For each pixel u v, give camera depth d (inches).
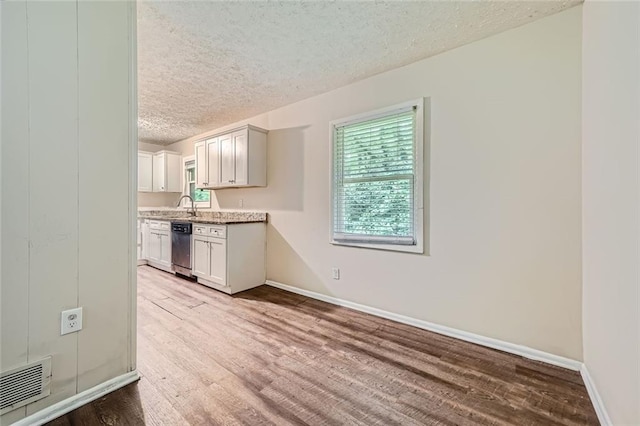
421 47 85.7
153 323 95.5
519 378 65.8
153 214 208.7
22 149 49.2
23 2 48.7
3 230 47.6
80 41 55.4
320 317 102.0
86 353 57.3
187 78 106.7
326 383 63.6
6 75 47.3
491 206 80.6
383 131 103.3
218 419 52.4
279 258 138.3
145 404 56.1
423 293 93.3
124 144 62.5
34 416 50.4
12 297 48.6
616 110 47.8
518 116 76.3
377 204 105.0
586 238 64.9
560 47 70.6
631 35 41.9
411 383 63.8
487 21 73.8
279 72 102.0
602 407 52.3
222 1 66.2
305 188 128.0
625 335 43.2
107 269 60.3
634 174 40.7
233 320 98.6
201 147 166.1
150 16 71.1
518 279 76.9
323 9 69.3
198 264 143.3
